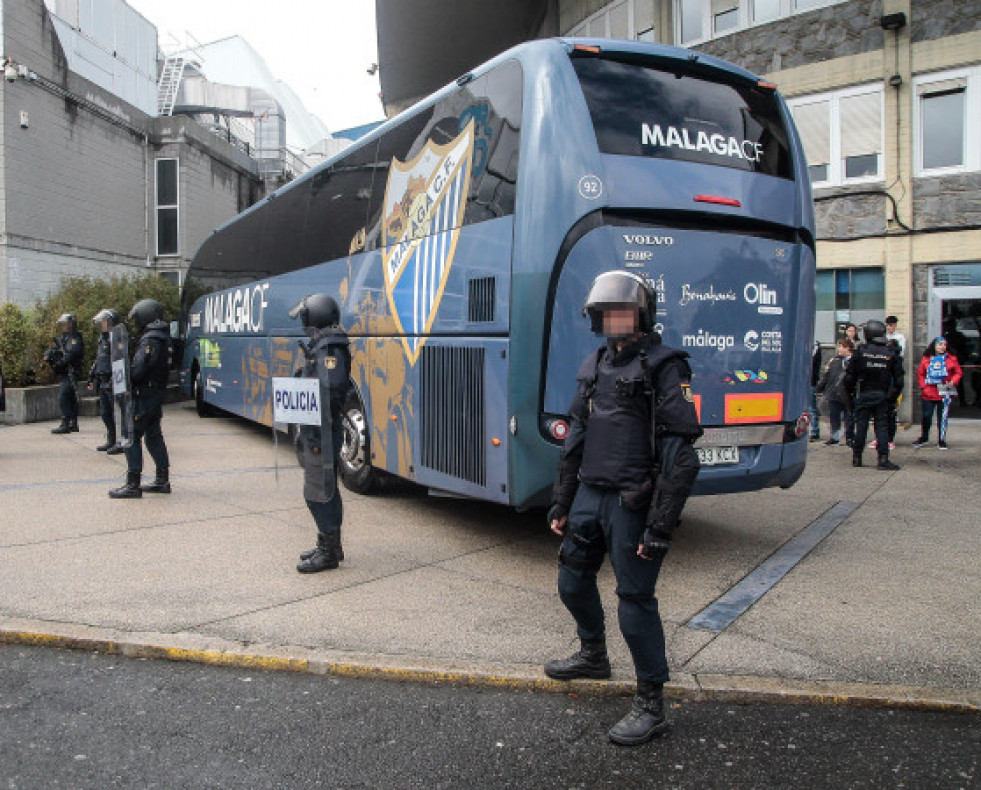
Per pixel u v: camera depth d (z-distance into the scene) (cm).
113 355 811
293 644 424
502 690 386
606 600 513
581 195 531
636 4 1727
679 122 571
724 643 436
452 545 640
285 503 774
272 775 311
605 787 305
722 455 582
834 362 1230
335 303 573
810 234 623
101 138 2169
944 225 1402
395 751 329
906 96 1417
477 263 598
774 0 1540
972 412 1413
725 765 320
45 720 352
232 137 3056
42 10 1930
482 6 1983
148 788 300
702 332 566
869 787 305
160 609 476
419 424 688
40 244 1920
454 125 650
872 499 825
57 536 643
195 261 1677
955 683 386
